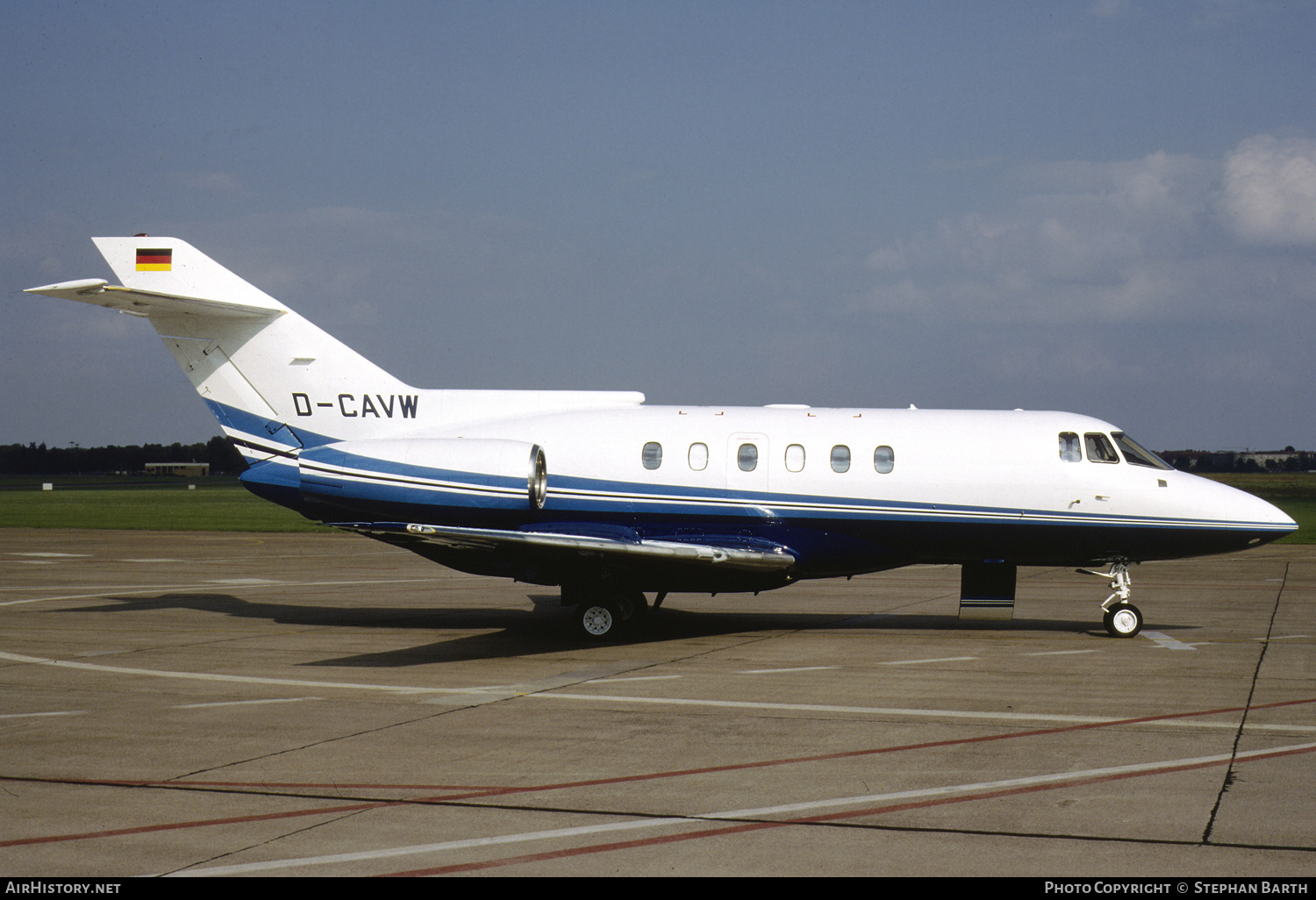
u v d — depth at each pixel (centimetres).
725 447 1764
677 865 693
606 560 1611
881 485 1727
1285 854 708
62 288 1605
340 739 1023
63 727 1078
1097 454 1725
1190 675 1356
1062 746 990
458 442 1706
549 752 973
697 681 1321
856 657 1498
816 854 713
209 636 1720
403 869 687
